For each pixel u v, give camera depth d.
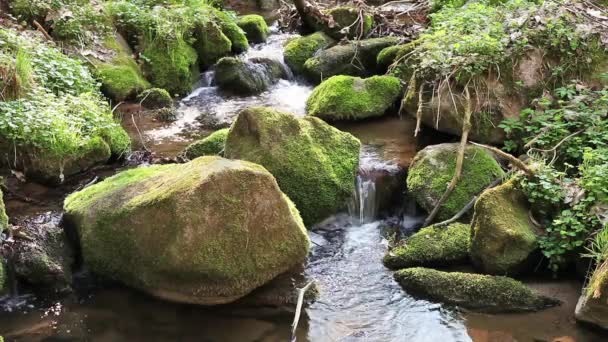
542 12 6.38
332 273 4.88
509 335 4.12
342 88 7.23
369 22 9.50
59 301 4.42
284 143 5.52
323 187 5.48
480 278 4.50
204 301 4.36
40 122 5.62
